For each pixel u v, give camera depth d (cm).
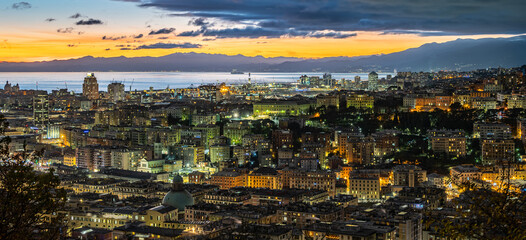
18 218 16150
